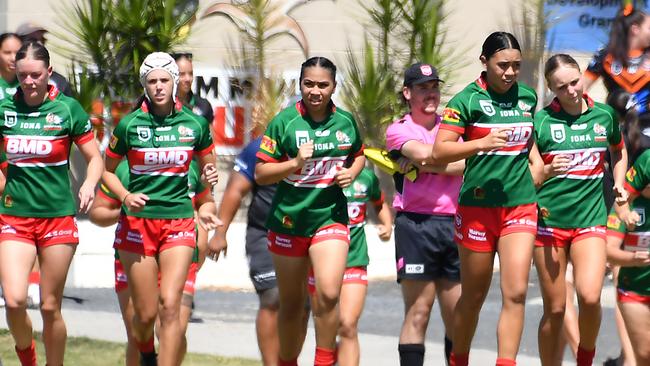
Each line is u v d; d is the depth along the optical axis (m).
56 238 23.33
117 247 22.88
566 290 23.58
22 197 23.14
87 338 30.58
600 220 23.11
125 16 42.47
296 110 22.06
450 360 23.77
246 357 28.88
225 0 43.66
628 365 25.33
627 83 34.59
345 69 43.25
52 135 23.11
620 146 23.84
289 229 22.19
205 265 42.56
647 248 23.36
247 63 43.28
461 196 22.42
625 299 23.16
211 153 23.30
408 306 25.22
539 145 23.08
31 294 33.94
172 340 22.27
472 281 22.59
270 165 21.80
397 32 42.56
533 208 22.06
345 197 22.45
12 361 27.28
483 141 20.92
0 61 29.45
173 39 42.97
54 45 43.03
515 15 43.00
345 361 23.45
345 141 22.02
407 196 25.08
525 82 42.94
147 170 22.58
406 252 25.00
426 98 25.31
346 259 22.14
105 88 43.00
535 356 29.67
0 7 44.94
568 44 42.91
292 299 22.78
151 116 22.53
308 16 43.59
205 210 23.70
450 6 42.97
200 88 43.69
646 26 34.47
